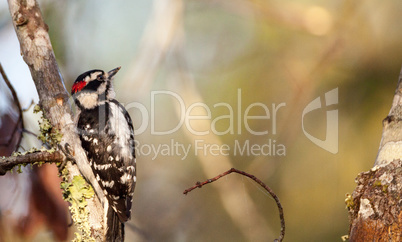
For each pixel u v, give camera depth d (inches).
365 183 184.5
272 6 476.4
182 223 460.8
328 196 420.2
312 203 423.2
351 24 447.5
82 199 242.2
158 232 460.8
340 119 426.9
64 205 288.8
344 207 415.5
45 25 255.3
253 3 484.7
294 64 467.5
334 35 448.1
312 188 425.4
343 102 430.9
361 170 412.8
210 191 458.9
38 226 286.0
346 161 418.0
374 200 177.8
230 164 448.5
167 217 463.2
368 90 424.5
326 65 442.3
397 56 428.1
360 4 448.1
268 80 467.2
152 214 466.6
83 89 298.5
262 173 439.8
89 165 273.4
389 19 441.1
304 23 465.7
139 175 470.9
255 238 431.8
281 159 438.6
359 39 442.0
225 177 447.5
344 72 438.3
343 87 434.6
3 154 281.9
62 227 287.4
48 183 287.1
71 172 245.4
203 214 458.3
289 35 478.6
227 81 476.7
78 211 242.2
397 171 177.5
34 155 238.1
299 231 422.9
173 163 468.1
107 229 249.9
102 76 310.8
